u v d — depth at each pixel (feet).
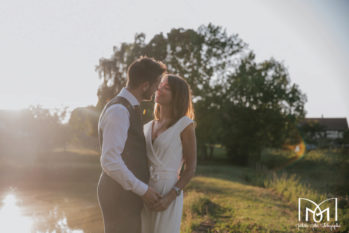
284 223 16.01
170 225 6.88
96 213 22.03
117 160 6.02
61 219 20.11
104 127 6.24
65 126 69.56
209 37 79.25
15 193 30.99
